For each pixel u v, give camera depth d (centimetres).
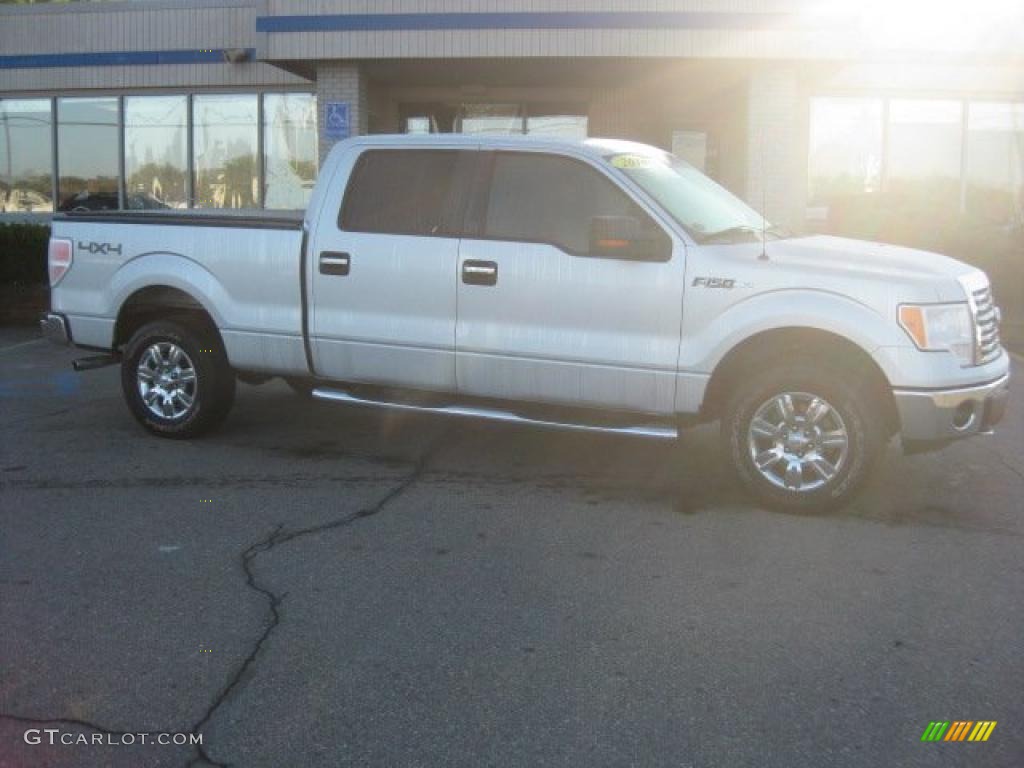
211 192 1716
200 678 385
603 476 654
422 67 1423
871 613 443
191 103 1695
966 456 698
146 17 1678
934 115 1557
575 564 500
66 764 330
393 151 657
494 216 628
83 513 573
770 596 461
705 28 1281
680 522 563
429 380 649
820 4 1270
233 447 719
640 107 1623
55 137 1755
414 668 393
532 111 1644
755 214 689
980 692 376
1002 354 601
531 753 336
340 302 664
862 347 548
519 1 1299
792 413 566
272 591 466
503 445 728
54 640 416
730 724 353
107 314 740
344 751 337
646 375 594
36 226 1412
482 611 445
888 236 1483
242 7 1647
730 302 572
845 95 1544
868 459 555
